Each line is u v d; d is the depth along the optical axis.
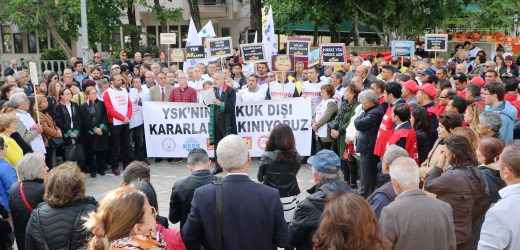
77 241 3.55
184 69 12.85
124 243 2.69
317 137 9.70
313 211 3.76
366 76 9.55
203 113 10.27
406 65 13.38
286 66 10.51
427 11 16.22
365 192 7.21
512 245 3.10
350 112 8.12
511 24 16.55
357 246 2.61
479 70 12.30
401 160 3.56
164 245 2.89
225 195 3.66
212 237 3.62
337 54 11.92
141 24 28.62
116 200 2.79
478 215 4.27
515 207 3.13
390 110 6.61
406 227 3.32
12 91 8.78
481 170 4.33
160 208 7.79
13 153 6.30
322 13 16.61
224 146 3.75
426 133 6.09
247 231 3.61
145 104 10.34
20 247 4.59
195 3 22.16
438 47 13.53
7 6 19.73
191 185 4.40
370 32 23.81
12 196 4.51
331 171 4.01
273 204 3.69
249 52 11.20
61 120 9.15
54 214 3.62
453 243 3.48
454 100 6.36
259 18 20.50
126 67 13.27
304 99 10.07
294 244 3.95
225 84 9.74
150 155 10.45
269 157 5.02
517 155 3.22
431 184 4.07
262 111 10.18
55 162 10.05
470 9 17.47
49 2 19.98
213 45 11.52
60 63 22.95
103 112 9.55
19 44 29.22
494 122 5.20
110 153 9.90
